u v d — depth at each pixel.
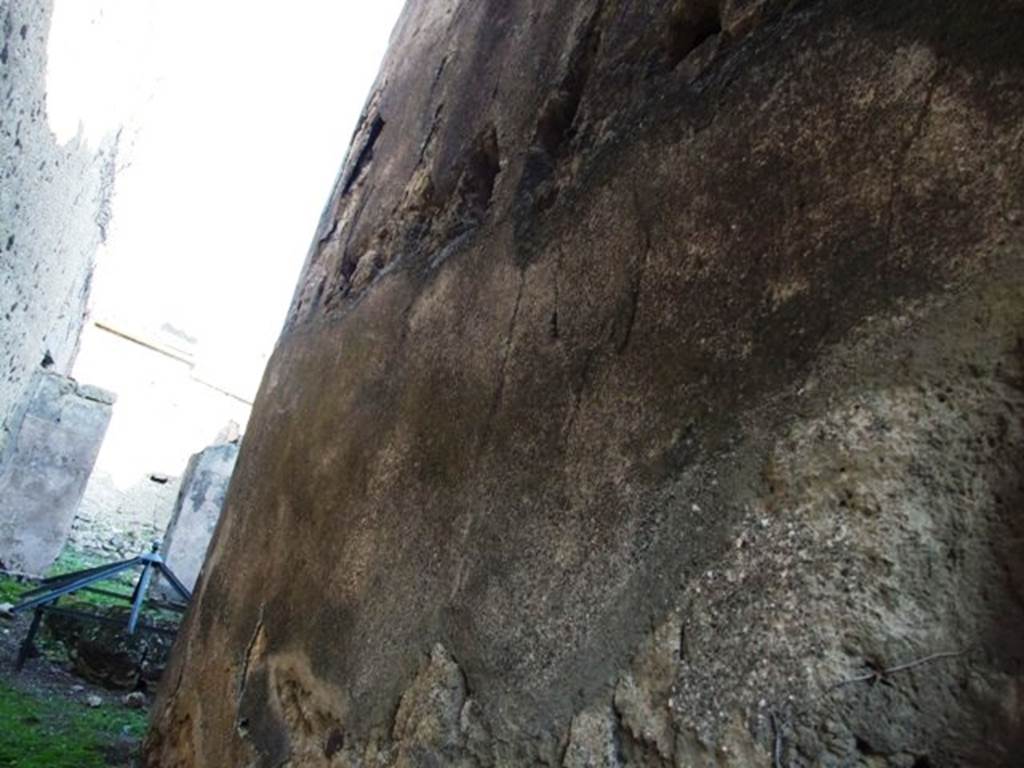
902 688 0.59
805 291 0.76
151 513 10.45
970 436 0.60
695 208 0.93
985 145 0.64
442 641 1.10
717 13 1.07
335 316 2.08
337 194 2.63
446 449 1.28
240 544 2.12
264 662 1.67
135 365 10.80
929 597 0.60
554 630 0.91
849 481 0.67
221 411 11.70
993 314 0.60
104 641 3.57
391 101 2.37
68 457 6.39
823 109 0.80
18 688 3.22
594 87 1.26
